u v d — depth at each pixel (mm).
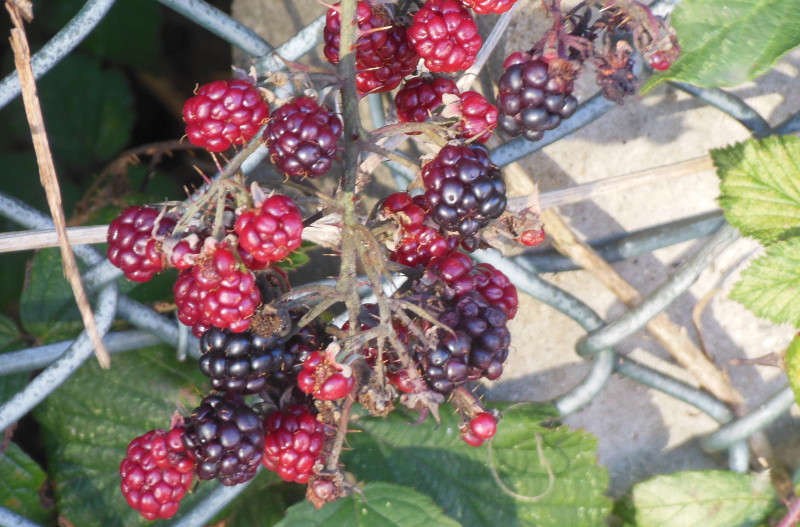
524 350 365
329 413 279
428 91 286
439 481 348
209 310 262
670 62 287
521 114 285
